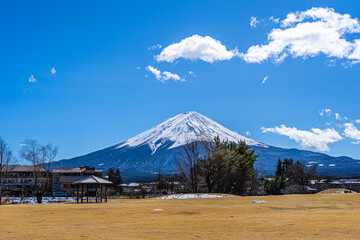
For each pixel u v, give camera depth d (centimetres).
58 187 10744
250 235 1238
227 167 7012
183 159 7356
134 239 1197
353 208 2466
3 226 1670
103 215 2284
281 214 2047
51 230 1485
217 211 2431
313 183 14212
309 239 1119
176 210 2592
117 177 14188
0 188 7262
